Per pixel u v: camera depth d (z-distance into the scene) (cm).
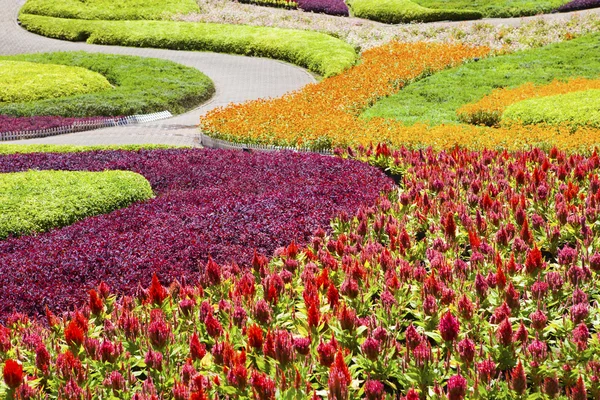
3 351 477
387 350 442
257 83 2781
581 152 1223
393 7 3841
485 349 455
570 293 554
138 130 2031
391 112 1875
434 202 818
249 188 1110
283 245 805
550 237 681
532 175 898
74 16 3975
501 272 523
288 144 1529
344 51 2994
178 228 873
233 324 496
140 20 3866
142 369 489
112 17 3941
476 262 605
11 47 3534
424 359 411
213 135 1695
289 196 1001
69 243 862
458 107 1916
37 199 1017
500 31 3033
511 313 506
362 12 4003
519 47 2738
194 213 941
